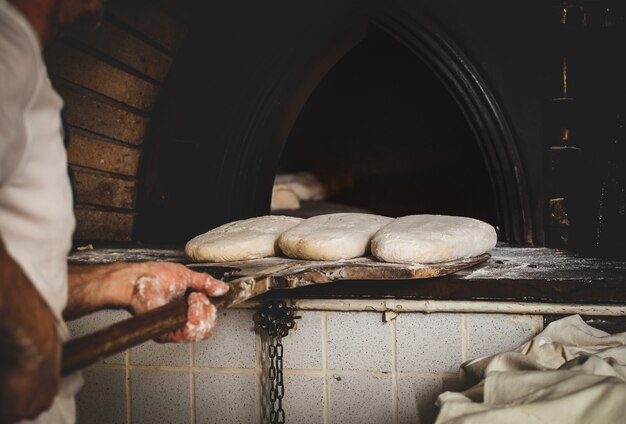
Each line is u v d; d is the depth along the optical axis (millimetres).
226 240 1746
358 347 1740
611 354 1399
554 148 2227
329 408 1770
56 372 727
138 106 2320
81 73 2270
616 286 1590
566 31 2197
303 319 1759
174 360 1839
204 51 2352
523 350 1489
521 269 1753
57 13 886
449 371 1705
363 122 3492
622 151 2072
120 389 1874
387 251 1564
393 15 2295
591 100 2191
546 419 1097
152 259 1950
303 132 3613
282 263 1643
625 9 2156
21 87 747
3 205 847
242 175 2402
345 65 3387
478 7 2252
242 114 2375
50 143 869
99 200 2354
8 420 712
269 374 1741
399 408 1737
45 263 887
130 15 2248
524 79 2258
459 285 1622
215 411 1831
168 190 2393
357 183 3551
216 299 1188
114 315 1859
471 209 3334
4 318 666
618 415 1063
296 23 2338
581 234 2219
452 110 3324
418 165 3424
